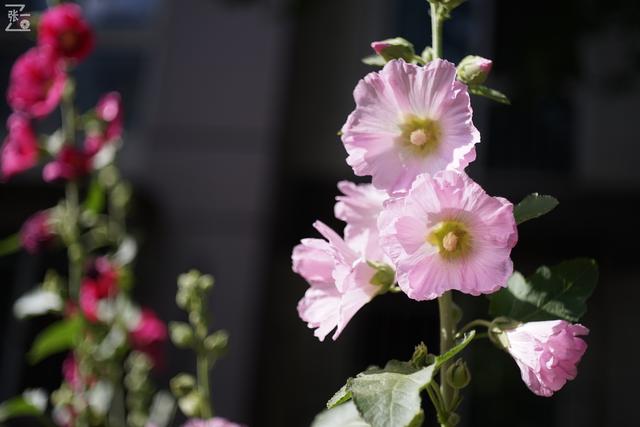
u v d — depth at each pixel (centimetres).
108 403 389
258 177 1007
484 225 162
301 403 998
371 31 1058
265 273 987
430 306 973
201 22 1043
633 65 962
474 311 885
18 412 335
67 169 409
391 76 168
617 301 991
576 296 184
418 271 162
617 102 1020
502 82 911
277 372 1011
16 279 927
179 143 1020
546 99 716
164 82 1035
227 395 952
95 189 411
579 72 667
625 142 1015
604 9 654
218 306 980
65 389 383
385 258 182
